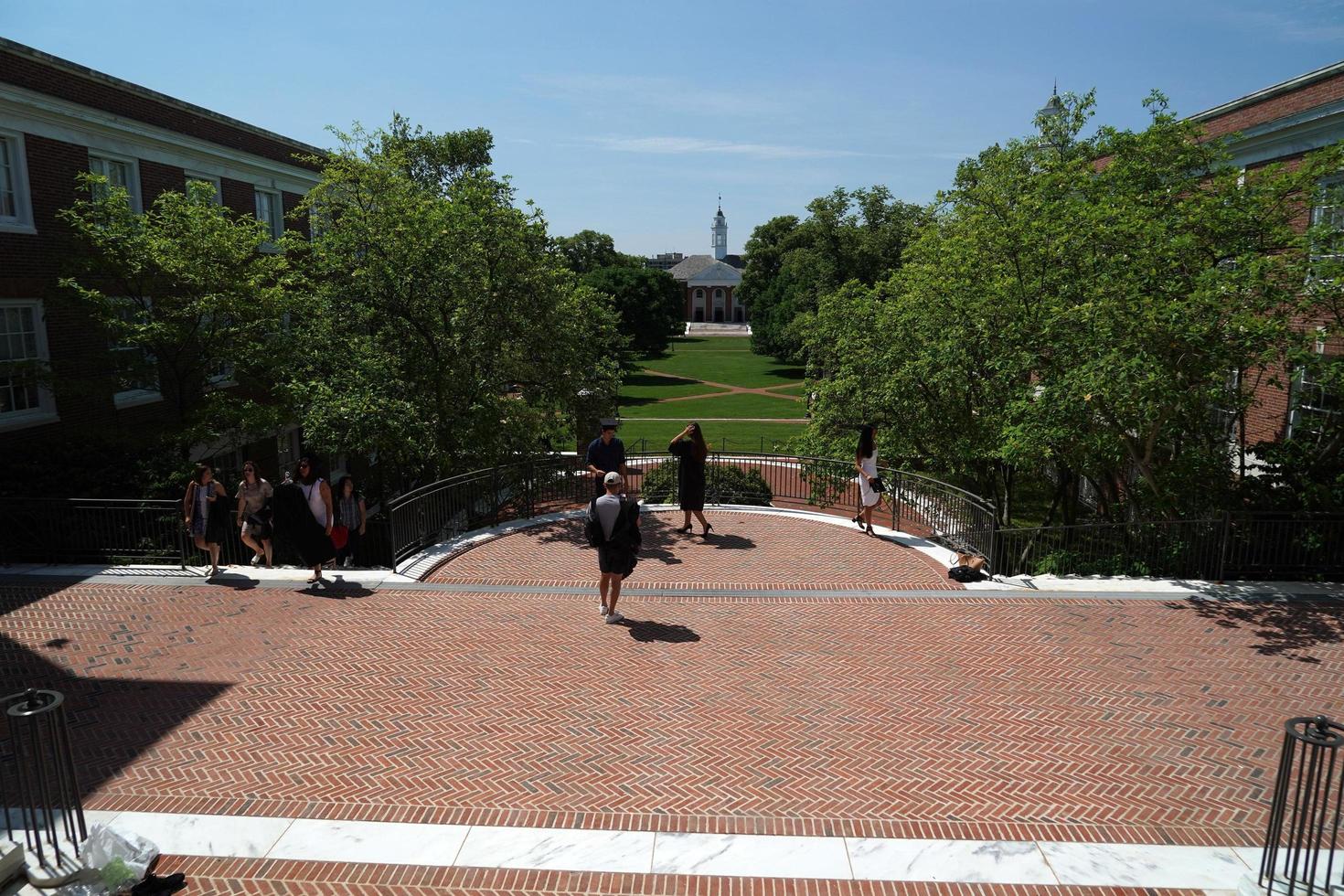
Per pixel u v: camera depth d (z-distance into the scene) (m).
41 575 11.96
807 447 21.20
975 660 9.12
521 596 11.22
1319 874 5.52
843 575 12.30
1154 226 12.79
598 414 22.86
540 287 19.30
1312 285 11.93
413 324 18.59
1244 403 12.90
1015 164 21.50
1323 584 11.79
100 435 15.97
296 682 8.48
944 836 6.05
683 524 15.56
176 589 11.41
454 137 45.88
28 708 5.45
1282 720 7.82
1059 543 14.53
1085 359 12.97
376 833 6.06
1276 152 18.17
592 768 6.90
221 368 18.67
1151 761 7.06
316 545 11.42
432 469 19.69
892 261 66.31
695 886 5.53
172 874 5.61
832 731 7.52
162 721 7.66
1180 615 10.59
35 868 5.49
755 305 87.88
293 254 25.23
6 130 15.98
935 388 18.25
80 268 16.22
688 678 8.59
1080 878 5.61
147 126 19.73
